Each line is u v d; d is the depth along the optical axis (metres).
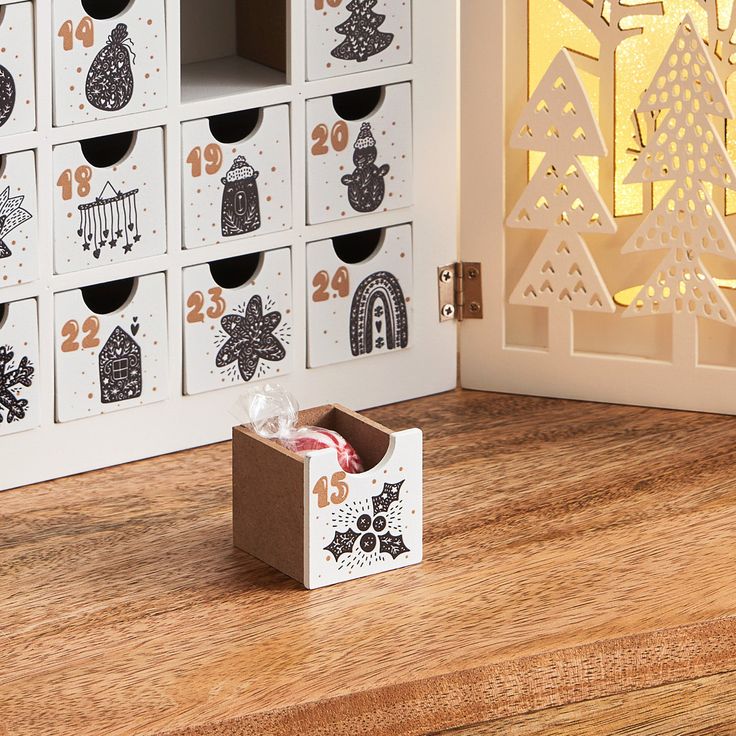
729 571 1.71
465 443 2.07
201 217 1.95
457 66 2.18
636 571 1.71
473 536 1.80
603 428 2.12
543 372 2.22
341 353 2.12
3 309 1.89
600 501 1.89
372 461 1.74
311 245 2.05
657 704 1.60
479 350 2.24
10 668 1.52
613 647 1.57
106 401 1.95
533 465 2.00
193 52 2.14
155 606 1.65
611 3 2.04
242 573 1.72
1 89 1.76
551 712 1.56
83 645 1.56
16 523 1.84
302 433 1.72
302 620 1.61
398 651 1.55
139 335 1.95
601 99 2.09
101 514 1.86
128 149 1.91
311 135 2.00
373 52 2.02
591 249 2.17
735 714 1.63
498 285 2.20
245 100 1.94
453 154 2.14
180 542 1.79
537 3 2.08
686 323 2.12
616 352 2.20
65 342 1.89
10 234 1.81
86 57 1.81
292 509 1.66
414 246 2.14
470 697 1.52
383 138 2.06
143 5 1.83
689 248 2.08
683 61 2.00
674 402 2.17
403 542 1.71
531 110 2.08
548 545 1.78
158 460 2.02
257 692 1.48
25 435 1.91
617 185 2.12
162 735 1.41
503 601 1.65
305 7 1.95
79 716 1.44
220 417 2.06
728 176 2.02
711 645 1.60
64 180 1.84
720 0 2.01
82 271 1.88
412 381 2.21
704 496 1.90
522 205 2.13
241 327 2.03
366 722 1.49
